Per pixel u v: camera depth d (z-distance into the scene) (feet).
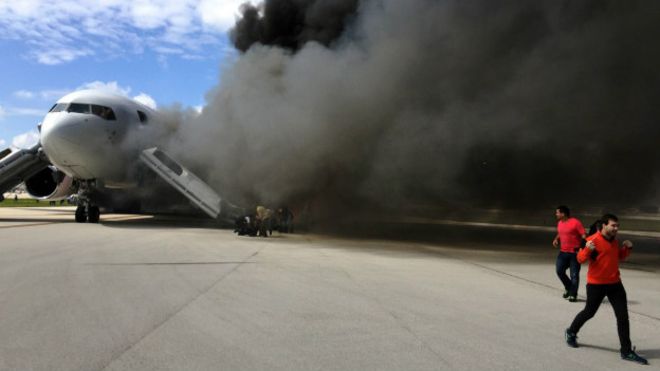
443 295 26.17
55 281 27.35
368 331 19.02
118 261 35.06
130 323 19.35
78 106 68.03
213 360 15.40
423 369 15.08
